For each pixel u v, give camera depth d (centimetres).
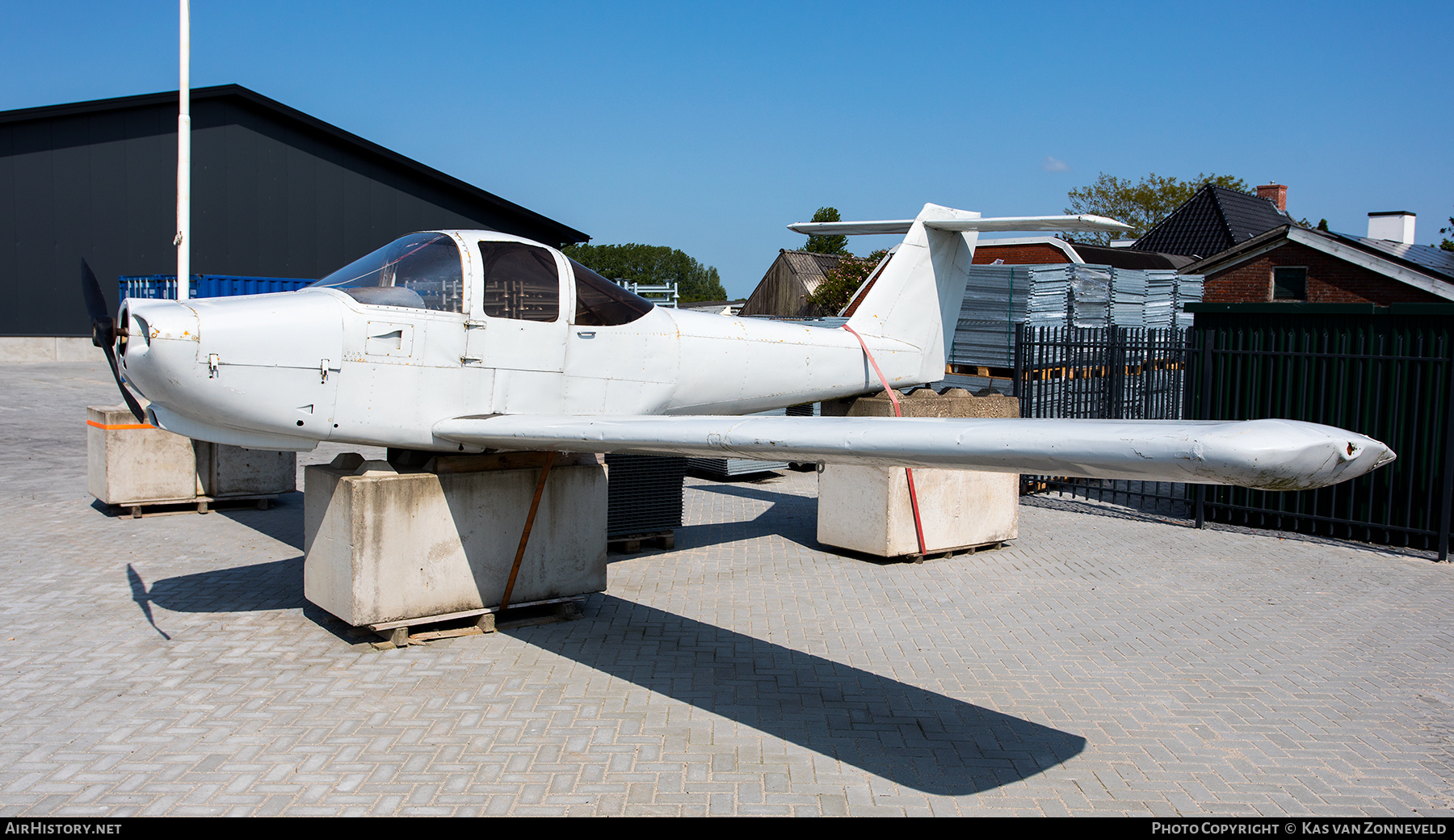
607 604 549
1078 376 955
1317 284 1781
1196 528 792
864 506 657
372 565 448
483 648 466
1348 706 404
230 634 473
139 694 393
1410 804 319
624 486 670
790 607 548
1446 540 672
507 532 493
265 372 436
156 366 418
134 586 553
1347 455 244
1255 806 316
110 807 300
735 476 1040
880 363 727
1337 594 584
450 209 2667
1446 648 483
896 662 452
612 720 378
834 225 793
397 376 468
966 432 301
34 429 1216
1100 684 426
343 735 358
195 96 2320
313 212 2484
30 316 2298
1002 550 705
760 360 640
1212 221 2738
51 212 2284
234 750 343
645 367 571
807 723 378
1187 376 841
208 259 2380
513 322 503
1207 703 406
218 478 757
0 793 307
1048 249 1697
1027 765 344
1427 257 1823
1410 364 702
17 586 549
